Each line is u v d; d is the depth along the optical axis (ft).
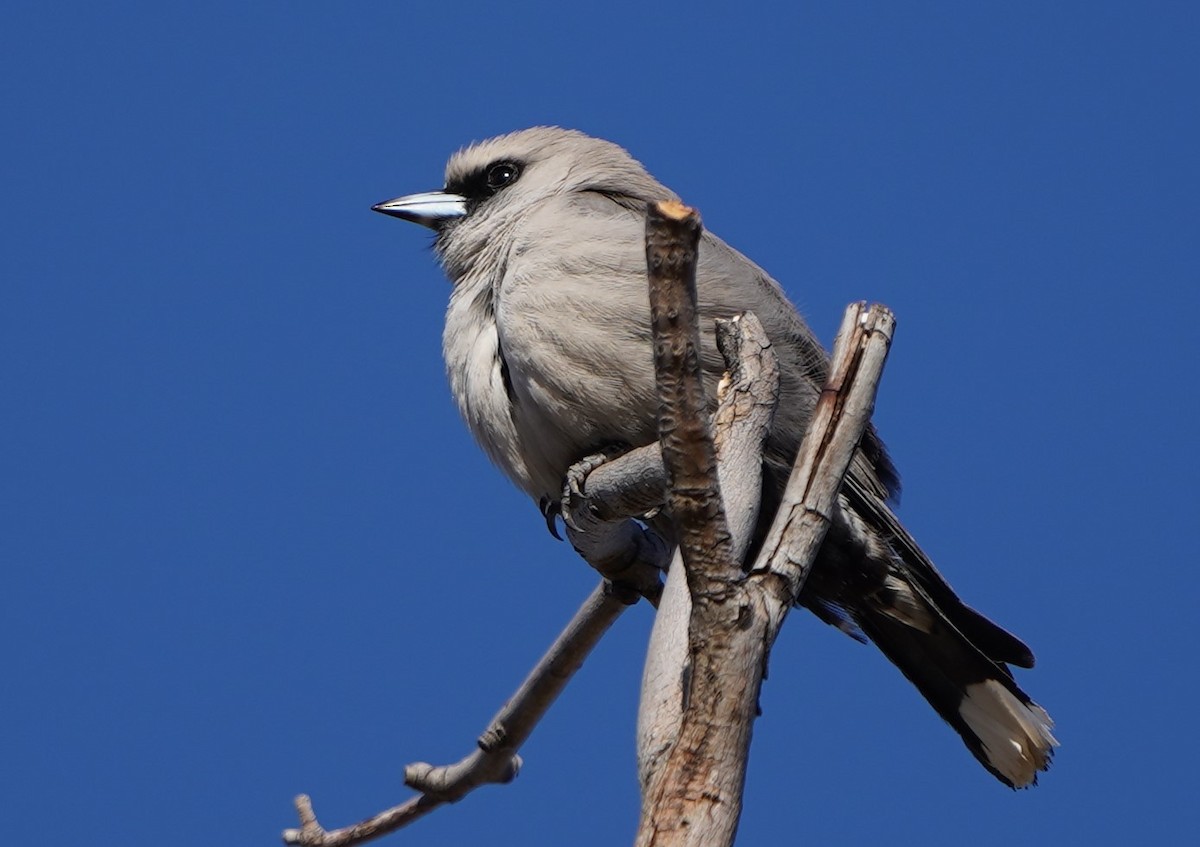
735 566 19.49
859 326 22.84
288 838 34.17
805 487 21.85
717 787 19.01
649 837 18.86
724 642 19.39
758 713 19.88
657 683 21.33
